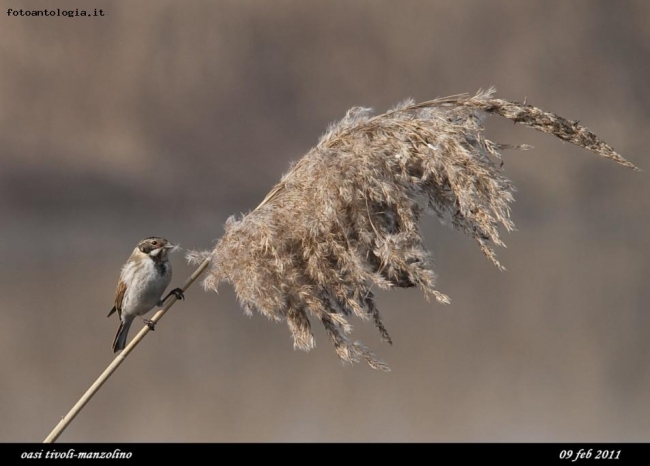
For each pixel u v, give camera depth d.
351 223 6.13
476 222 6.00
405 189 6.06
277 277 6.15
